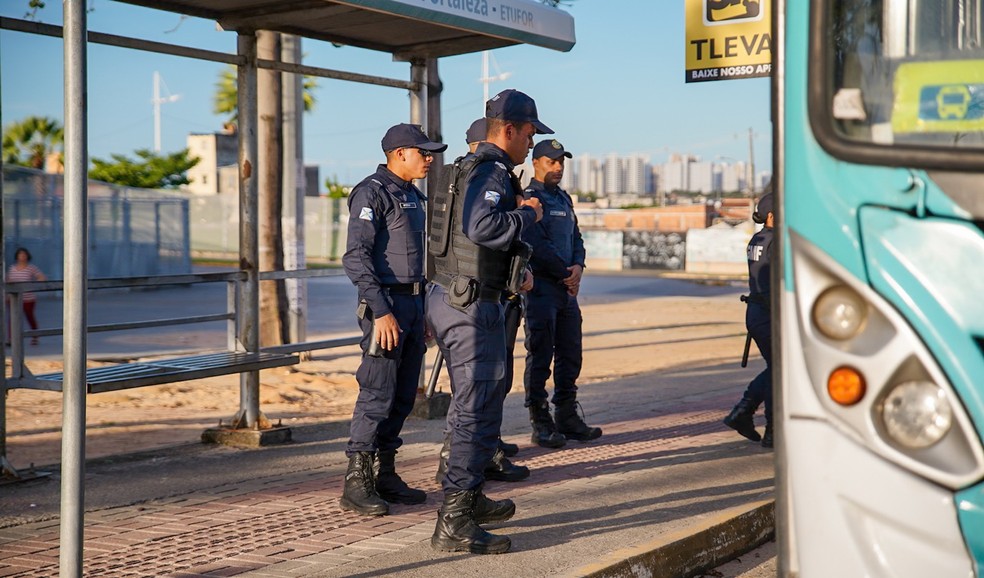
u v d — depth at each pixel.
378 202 5.46
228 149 66.75
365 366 5.41
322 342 7.77
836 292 2.78
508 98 4.82
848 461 2.71
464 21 6.87
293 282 14.41
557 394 7.59
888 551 2.66
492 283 4.71
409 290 5.57
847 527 2.72
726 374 12.50
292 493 5.89
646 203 106.06
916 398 2.64
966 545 2.58
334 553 4.66
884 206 2.73
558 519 5.29
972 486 2.57
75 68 3.34
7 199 24.77
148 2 6.62
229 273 7.21
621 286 36.62
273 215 14.05
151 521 5.24
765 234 7.31
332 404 10.23
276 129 13.95
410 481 6.18
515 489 5.99
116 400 10.18
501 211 4.62
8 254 24.66
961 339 2.61
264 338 14.27
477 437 4.70
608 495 5.84
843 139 2.80
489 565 4.49
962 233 2.64
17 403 9.94
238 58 7.18
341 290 31.25
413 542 4.86
